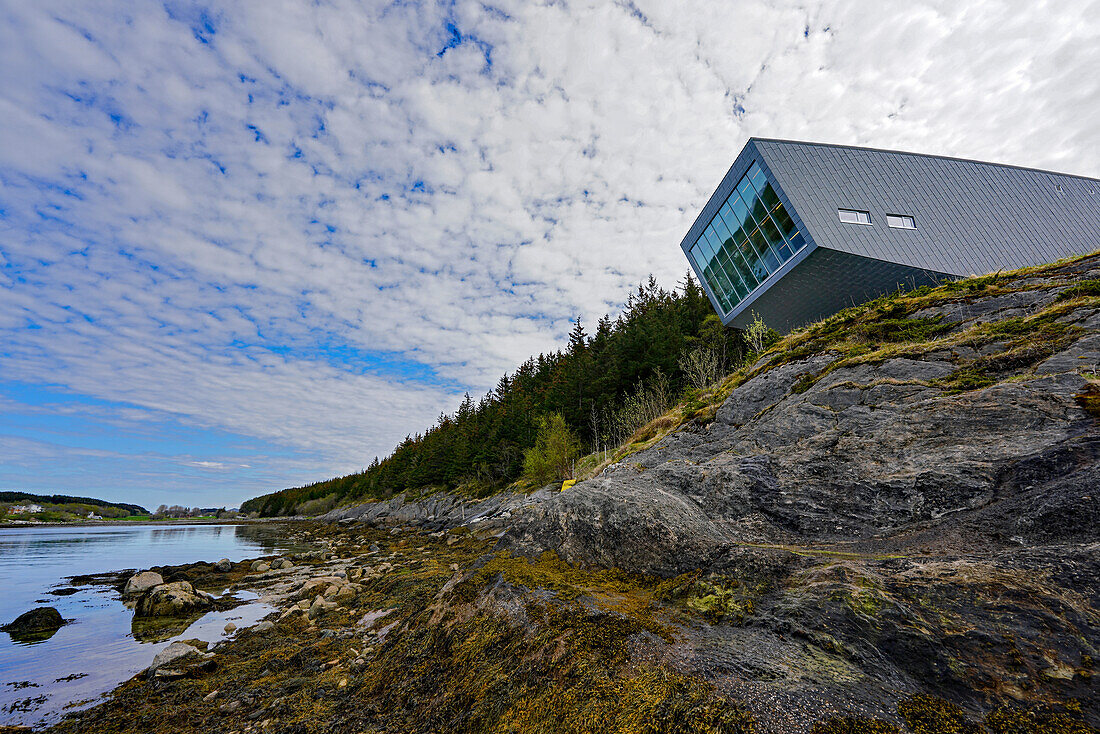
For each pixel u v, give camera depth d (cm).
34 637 1230
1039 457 557
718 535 691
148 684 870
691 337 4316
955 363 933
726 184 3062
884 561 480
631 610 549
